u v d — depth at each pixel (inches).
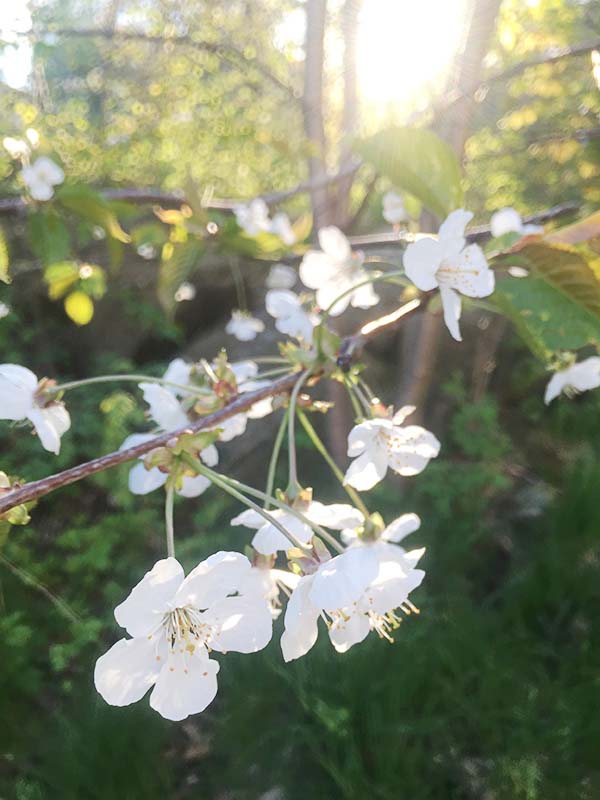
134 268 21.1
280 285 13.7
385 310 20.6
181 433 4.6
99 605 13.9
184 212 9.1
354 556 4.5
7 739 10.7
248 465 17.5
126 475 14.7
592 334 5.3
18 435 15.9
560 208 8.3
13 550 13.5
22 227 19.3
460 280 5.4
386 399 19.5
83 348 21.8
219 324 22.6
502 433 18.1
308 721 10.7
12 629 11.5
